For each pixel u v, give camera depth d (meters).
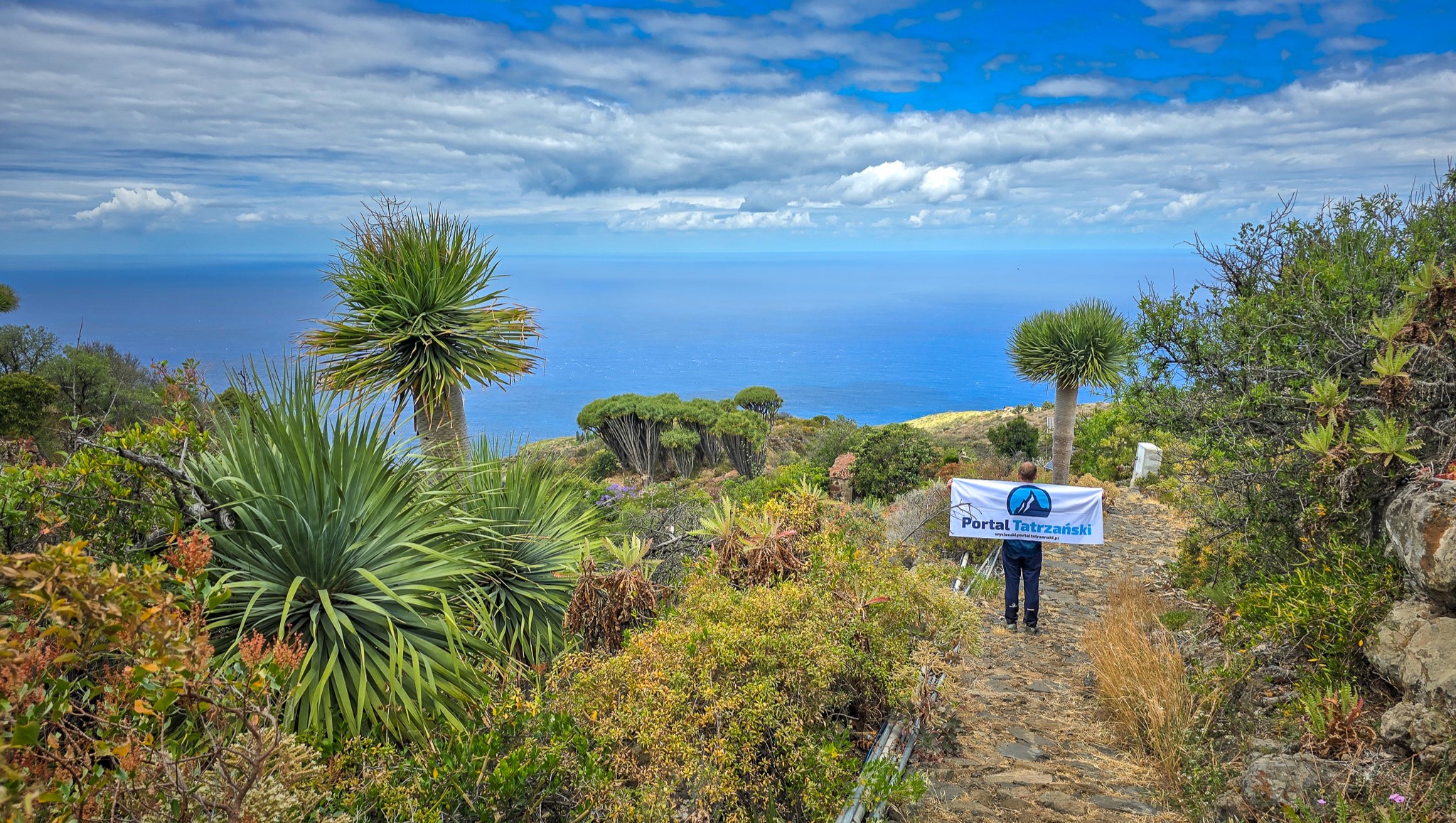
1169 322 6.33
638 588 4.85
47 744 2.15
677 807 3.43
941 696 4.80
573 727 3.63
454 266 7.91
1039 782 4.03
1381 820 2.87
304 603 4.44
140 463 4.07
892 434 17.27
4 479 3.75
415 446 5.52
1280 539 5.54
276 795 2.41
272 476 4.62
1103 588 8.77
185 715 3.24
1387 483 4.25
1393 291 5.37
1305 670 4.18
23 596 1.86
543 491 6.72
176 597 2.51
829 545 5.08
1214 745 4.08
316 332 7.59
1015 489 7.39
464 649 4.78
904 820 3.59
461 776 3.31
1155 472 16.36
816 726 4.00
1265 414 5.77
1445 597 3.49
